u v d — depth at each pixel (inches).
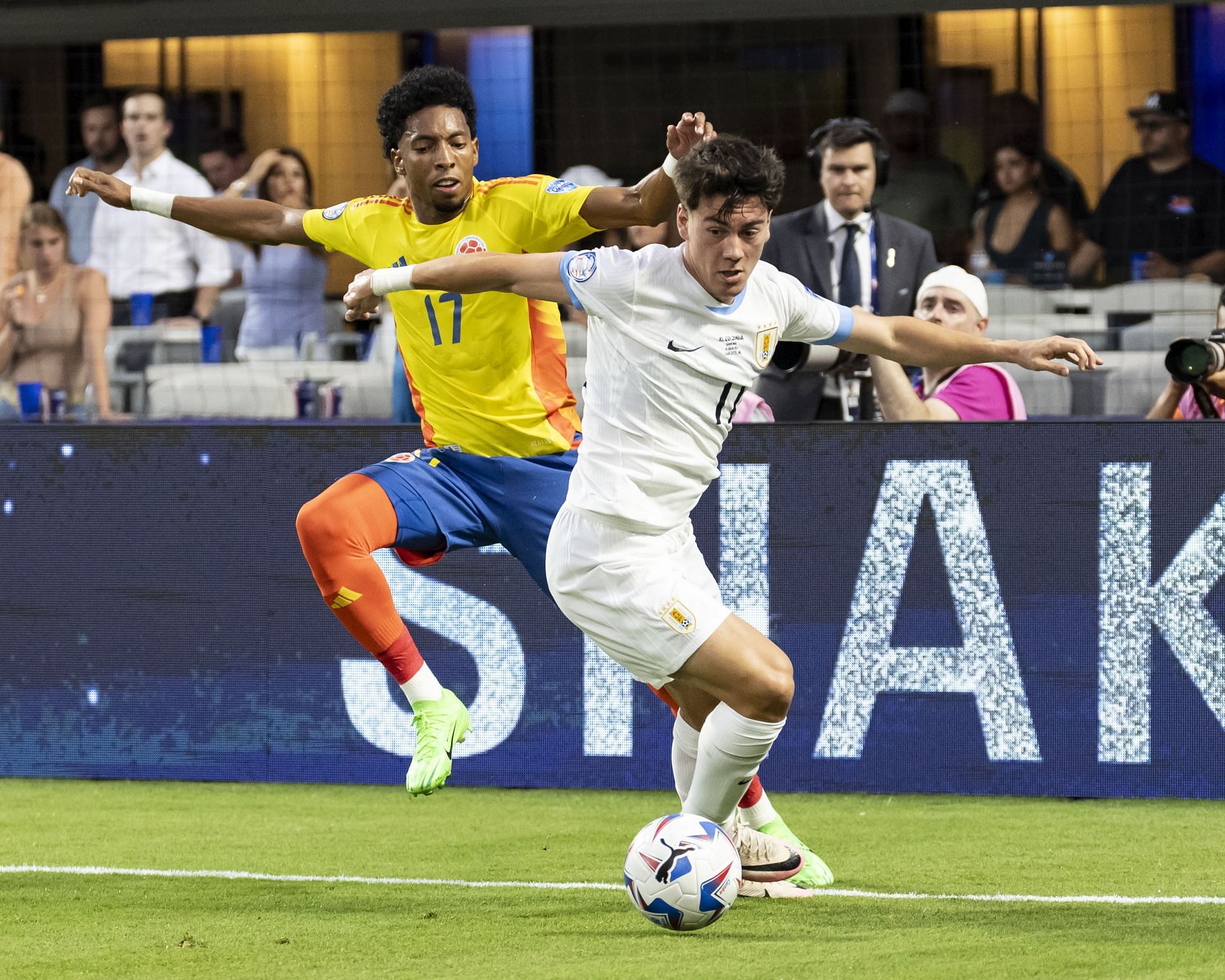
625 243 1029.2
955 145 1084.5
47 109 1160.2
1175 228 1064.2
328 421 954.7
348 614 574.9
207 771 821.2
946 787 762.2
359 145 1187.3
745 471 770.2
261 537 811.4
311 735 813.2
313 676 811.4
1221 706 740.0
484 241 575.5
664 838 467.2
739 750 477.7
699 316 474.3
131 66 1178.6
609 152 1148.5
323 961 451.2
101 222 1121.4
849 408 848.3
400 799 774.5
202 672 820.0
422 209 579.2
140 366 1077.8
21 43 1011.9
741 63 1119.6
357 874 594.2
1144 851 627.5
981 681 758.5
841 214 887.1
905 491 759.1
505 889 563.8
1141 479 741.9
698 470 494.9
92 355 1081.4
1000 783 758.5
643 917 507.8
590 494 489.1
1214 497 736.3
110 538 825.5
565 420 605.3
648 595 480.1
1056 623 751.1
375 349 1018.1
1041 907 521.7
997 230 1063.0
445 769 573.6
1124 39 1075.3
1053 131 1077.1
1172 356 754.8
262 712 815.7
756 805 557.9
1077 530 747.4
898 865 605.0
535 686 794.2
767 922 501.0
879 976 422.0
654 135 1138.0
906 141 1079.0
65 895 557.0
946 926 491.5
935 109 1088.2
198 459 815.7
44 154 1158.3
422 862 619.5
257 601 814.5
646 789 787.4
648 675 495.8
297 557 809.5
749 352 483.2
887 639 764.0
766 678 468.1
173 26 1007.0
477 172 1163.9
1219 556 736.3
